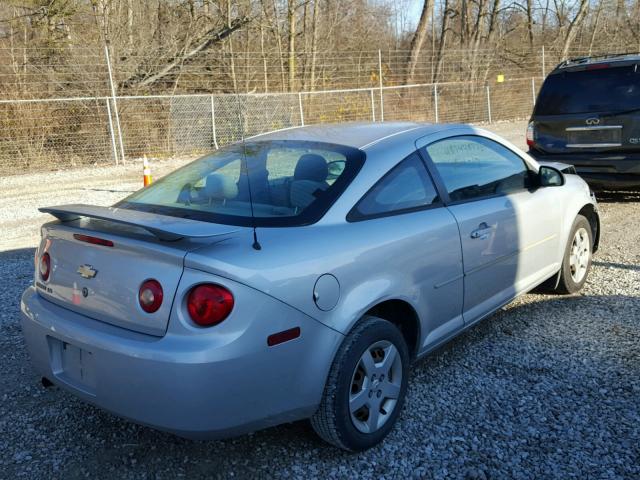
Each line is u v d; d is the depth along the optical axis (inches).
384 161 133.7
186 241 106.5
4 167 592.4
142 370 100.7
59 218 123.0
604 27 1370.6
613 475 112.0
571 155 311.3
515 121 965.8
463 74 1010.1
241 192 128.6
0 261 265.0
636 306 189.9
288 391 107.3
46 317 117.8
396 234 126.6
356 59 940.0
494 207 157.0
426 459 118.6
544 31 1339.8
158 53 759.1
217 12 813.9
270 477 114.7
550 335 172.1
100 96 641.0
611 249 252.1
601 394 139.9
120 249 109.0
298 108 742.5
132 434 130.4
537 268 178.7
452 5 1268.5
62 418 137.3
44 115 608.7
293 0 853.8
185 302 101.0
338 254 114.5
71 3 706.8
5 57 645.9
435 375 151.4
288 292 105.6
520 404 136.9
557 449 120.3
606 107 297.4
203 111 681.0
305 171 130.9
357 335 115.7
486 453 119.9
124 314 107.1
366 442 119.3
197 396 98.4
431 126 154.5
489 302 158.6
